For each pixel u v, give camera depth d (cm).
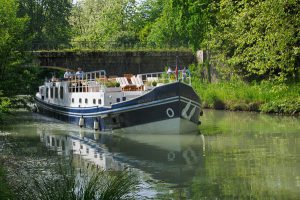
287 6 2542
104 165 1630
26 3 7188
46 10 7456
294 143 2008
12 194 955
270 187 1280
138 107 2414
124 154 1873
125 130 2494
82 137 2398
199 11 4603
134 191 1196
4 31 2358
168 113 2367
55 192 935
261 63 2891
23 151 1931
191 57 5209
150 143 2148
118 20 8406
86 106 2833
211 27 4469
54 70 5103
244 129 2523
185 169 1547
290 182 1330
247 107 3562
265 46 2761
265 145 1980
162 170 1537
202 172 1494
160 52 5172
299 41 2752
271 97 3412
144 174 1475
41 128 2828
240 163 1619
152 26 7694
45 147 2055
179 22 5009
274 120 2891
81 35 9062
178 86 2359
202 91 4128
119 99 2620
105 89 2612
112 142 2212
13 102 2345
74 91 3148
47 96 3681
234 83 4103
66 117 3152
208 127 2672
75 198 921
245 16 2897
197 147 1997
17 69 2367
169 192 1241
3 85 2262
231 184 1323
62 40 7531
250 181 1353
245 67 3875
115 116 2511
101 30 8400
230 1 3544
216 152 1856
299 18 2544
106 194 945
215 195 1211
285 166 1547
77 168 1533
